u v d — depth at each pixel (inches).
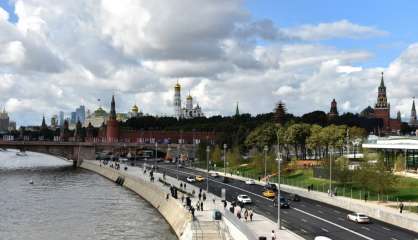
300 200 5816.9
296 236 3676.2
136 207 6427.2
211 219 4259.4
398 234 3858.3
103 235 4709.6
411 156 7450.8
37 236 4697.3
